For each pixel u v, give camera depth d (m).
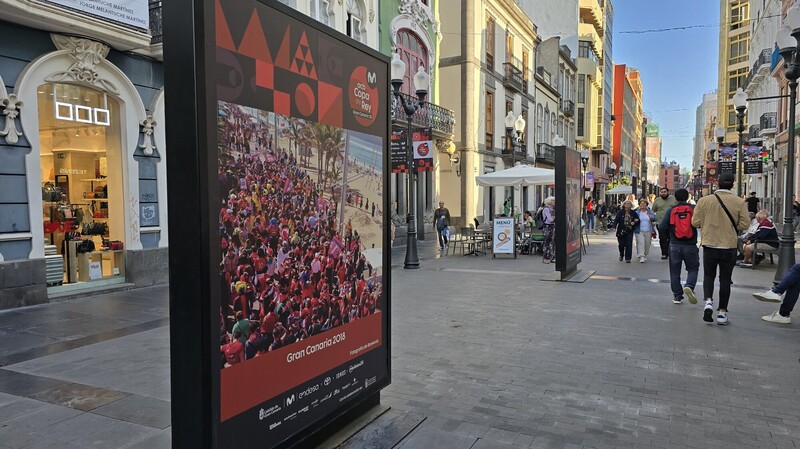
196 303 2.31
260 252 2.68
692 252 7.72
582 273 11.14
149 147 10.18
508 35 28.88
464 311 7.54
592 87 54.47
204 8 2.28
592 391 4.41
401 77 12.00
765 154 26.12
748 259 12.06
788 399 4.22
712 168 22.98
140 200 10.05
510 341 5.95
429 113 20.44
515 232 14.70
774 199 30.08
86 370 5.01
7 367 5.11
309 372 3.12
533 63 33.81
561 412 3.99
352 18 16.47
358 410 3.79
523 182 15.95
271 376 2.79
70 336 6.29
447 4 23.95
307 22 3.02
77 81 8.97
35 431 3.68
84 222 9.52
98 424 3.80
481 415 3.94
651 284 9.82
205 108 2.29
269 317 2.76
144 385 4.60
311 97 3.08
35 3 7.72
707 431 3.65
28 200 8.14
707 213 6.68
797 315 7.14
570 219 10.72
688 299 7.57
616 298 8.44
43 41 8.43
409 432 3.61
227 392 2.48
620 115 77.00
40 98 8.68
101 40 9.12
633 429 3.69
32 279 8.09
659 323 6.75
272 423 2.81
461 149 23.94
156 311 7.73
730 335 6.14
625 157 84.88
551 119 39.12
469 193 24.03
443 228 16.12
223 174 2.41
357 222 3.59
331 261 3.31
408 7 19.47
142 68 10.12
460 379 4.72
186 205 2.31
